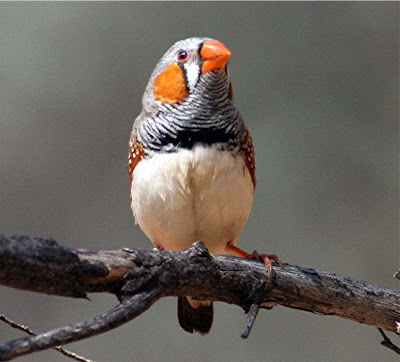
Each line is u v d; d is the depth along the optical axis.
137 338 12.54
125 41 13.97
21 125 13.73
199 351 12.52
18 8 13.92
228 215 7.48
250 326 6.33
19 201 13.55
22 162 13.68
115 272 5.52
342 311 6.89
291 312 12.52
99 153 13.71
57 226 13.52
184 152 7.21
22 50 13.86
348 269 12.74
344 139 13.20
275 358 12.37
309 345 12.45
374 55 13.55
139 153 7.43
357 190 13.05
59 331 4.99
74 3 13.99
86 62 13.95
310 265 12.73
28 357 11.94
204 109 7.29
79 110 13.82
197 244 6.08
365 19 13.65
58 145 13.75
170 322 12.63
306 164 13.11
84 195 13.59
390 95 13.38
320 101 13.36
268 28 13.65
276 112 13.31
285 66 13.51
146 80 13.84
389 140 13.20
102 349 12.41
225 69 7.41
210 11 13.84
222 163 7.22
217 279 6.23
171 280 5.82
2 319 6.29
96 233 13.44
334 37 13.62
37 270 5.20
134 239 13.34
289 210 12.91
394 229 12.87
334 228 12.91
